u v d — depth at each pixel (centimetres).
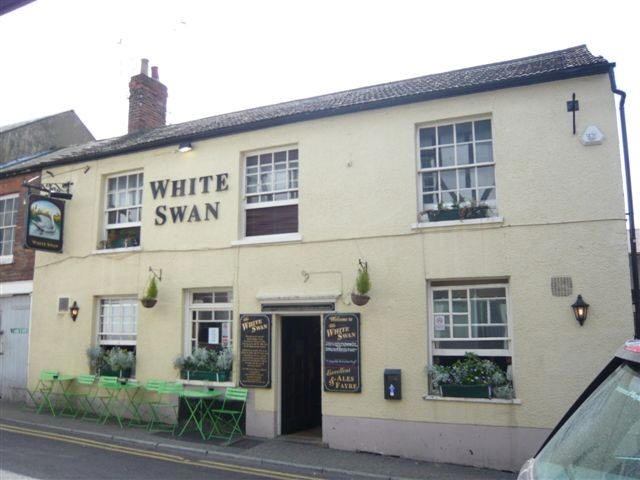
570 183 816
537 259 817
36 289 1274
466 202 882
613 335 766
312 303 955
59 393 1195
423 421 847
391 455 859
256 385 977
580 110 827
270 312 987
